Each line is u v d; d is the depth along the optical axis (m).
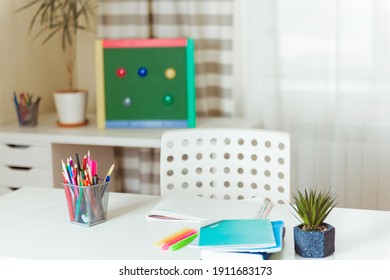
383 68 2.97
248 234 1.43
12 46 3.09
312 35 3.06
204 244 1.37
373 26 2.96
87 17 3.21
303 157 3.16
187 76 2.89
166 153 2.06
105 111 2.94
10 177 2.86
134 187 3.39
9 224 1.66
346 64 3.02
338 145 3.10
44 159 2.79
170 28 3.16
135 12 3.21
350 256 1.40
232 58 3.16
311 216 1.41
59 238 1.55
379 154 3.04
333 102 3.07
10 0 3.06
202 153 2.07
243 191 2.04
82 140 2.72
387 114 2.99
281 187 2.02
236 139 2.05
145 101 2.92
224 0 3.10
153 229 1.61
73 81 3.47
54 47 3.41
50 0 2.95
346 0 2.97
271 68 3.14
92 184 1.64
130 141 2.69
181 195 1.84
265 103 3.18
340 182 3.12
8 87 3.08
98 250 1.47
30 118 2.97
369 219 1.65
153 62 2.90
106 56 2.92
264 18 3.13
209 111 3.26
